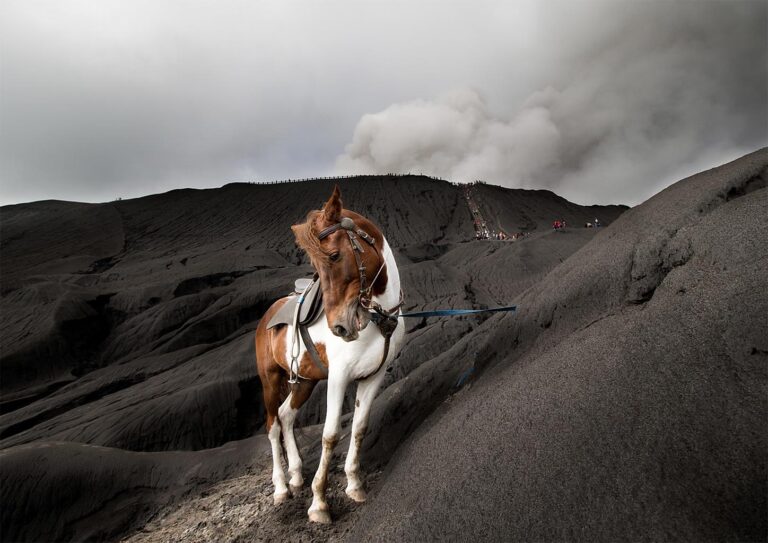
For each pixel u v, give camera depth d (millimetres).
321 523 3043
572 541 1729
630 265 3182
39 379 26344
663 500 1641
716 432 1733
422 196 110562
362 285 2600
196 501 4906
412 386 4617
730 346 1966
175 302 31250
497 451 2285
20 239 72688
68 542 5008
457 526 2076
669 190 3951
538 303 3785
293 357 3400
